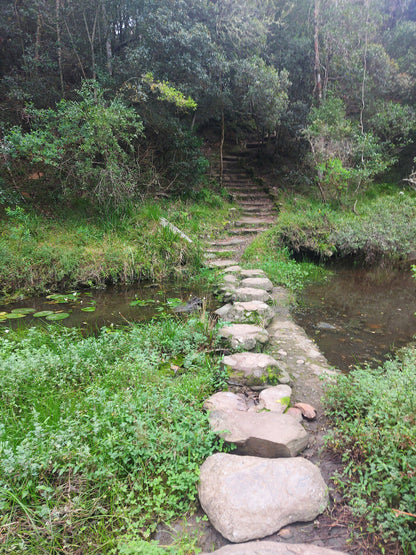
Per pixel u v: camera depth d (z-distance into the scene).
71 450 1.70
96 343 2.90
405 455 1.59
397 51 11.08
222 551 1.30
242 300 4.29
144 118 7.57
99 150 6.42
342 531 1.45
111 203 6.81
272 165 11.12
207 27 7.96
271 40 10.27
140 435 1.78
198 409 2.17
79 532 1.44
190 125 9.31
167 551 1.36
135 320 3.94
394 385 2.06
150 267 5.66
